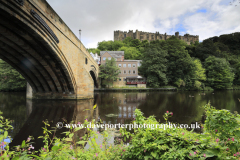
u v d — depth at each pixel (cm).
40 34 1238
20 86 3888
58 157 289
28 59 1622
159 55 4691
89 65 3019
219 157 232
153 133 318
